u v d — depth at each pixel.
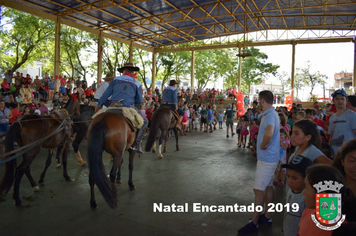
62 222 3.91
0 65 29.03
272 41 25.12
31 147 4.43
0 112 8.27
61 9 17.45
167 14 20.22
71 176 6.24
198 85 41.81
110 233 3.61
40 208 4.41
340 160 2.18
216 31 25.64
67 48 27.42
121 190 5.35
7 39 25.02
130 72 5.27
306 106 26.38
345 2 17.00
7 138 4.31
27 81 15.28
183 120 14.05
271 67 37.91
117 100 4.95
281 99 29.92
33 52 27.34
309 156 2.72
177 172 6.78
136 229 3.73
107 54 29.80
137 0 16.14
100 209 4.40
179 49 28.16
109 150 4.21
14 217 4.06
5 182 4.25
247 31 24.84
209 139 13.16
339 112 3.97
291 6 18.89
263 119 3.64
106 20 20.22
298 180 2.40
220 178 6.29
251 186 5.73
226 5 19.83
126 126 4.55
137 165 7.49
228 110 13.92
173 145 11.12
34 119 4.75
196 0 18.48
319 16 21.66
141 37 24.97
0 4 14.88
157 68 33.84
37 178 6.02
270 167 3.59
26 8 16.16
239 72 25.53
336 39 23.52
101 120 4.20
